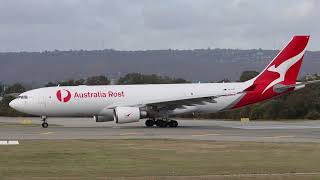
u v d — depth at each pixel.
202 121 174.50
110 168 62.19
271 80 143.50
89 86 138.75
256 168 61.53
